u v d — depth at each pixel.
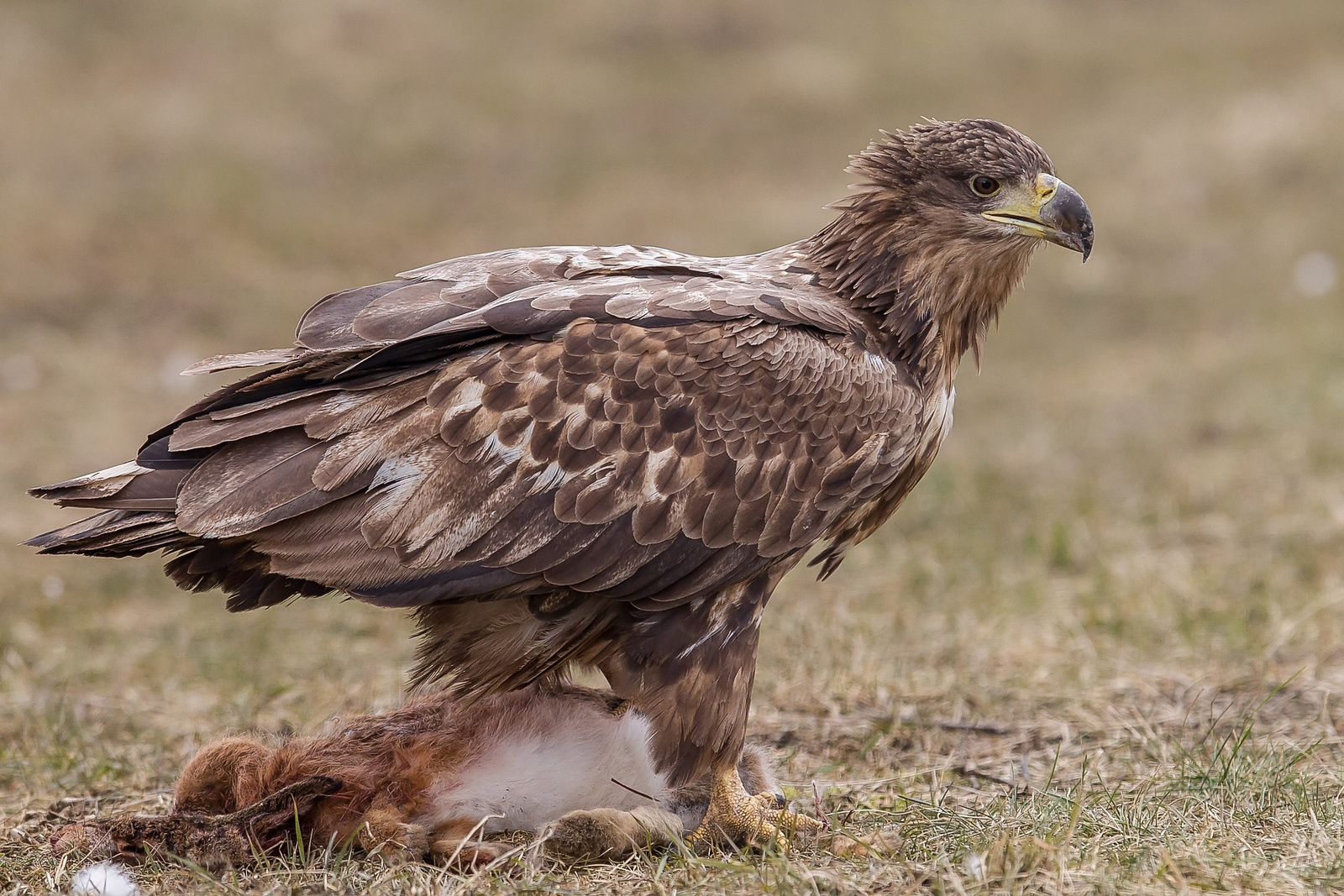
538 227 32.88
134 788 10.16
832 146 37.94
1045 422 23.14
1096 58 43.38
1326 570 14.54
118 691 12.91
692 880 7.68
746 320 8.75
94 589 16.34
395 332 8.52
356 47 40.50
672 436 8.46
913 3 45.91
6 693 12.70
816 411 8.75
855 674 12.14
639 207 34.03
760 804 8.87
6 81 35.44
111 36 38.56
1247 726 10.12
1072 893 7.06
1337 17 44.75
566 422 8.34
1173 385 24.17
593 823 8.07
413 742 8.45
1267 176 34.91
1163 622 13.30
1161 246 32.25
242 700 12.23
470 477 8.26
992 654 12.81
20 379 23.25
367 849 8.06
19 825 9.28
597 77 40.84
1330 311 27.25
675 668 8.68
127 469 8.41
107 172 32.12
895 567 16.20
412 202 33.47
